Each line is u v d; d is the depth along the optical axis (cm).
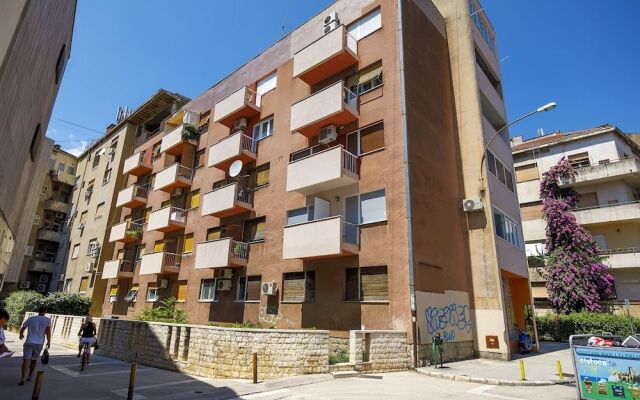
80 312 3000
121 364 1434
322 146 1773
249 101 2198
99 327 1842
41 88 1101
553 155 3309
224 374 1105
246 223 2056
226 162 2203
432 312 1361
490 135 1933
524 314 1947
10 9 608
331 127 1694
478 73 1944
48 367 1271
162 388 951
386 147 1530
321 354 1112
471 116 1811
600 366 799
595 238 2972
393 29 1658
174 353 1300
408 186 1408
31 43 820
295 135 1934
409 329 1266
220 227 2219
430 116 1680
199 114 2811
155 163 3153
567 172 3036
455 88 1898
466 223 1703
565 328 2517
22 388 901
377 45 1708
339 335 1446
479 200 1672
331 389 916
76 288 3525
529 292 1977
